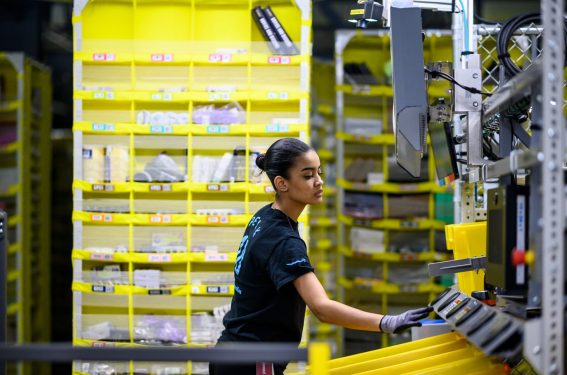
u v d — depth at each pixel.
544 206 1.78
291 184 2.59
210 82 4.34
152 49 4.38
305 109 4.22
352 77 6.43
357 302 6.54
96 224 4.32
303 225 4.20
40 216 6.83
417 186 6.23
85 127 4.27
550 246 1.78
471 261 2.87
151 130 4.26
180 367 4.22
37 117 6.86
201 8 4.45
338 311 2.39
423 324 2.73
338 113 6.36
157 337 4.25
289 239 2.51
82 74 4.34
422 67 2.81
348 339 6.36
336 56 6.34
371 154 6.64
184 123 4.30
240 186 4.22
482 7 6.93
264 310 2.57
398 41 2.83
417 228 6.23
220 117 4.29
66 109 9.26
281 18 4.47
